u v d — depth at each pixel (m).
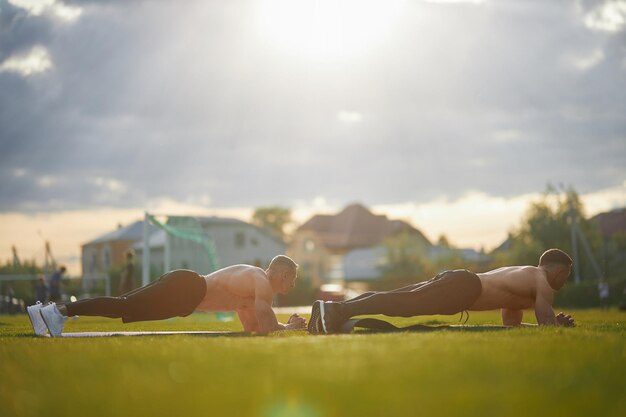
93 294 52.81
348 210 133.12
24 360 5.34
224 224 91.25
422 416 2.99
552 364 4.54
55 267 32.81
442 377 4.02
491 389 3.63
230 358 5.02
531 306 9.38
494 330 8.15
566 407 3.21
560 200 65.62
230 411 3.19
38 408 3.38
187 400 3.48
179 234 27.22
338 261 113.25
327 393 3.55
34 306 9.16
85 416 3.18
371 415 3.03
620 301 44.97
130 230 91.94
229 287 9.21
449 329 8.61
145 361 5.05
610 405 3.29
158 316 9.18
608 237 68.44
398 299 8.55
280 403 3.33
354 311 8.45
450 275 8.80
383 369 4.30
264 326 8.96
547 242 65.31
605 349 5.44
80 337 8.58
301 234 113.94
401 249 83.12
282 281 9.25
